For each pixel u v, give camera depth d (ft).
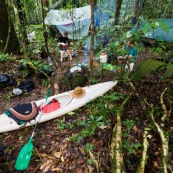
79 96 11.94
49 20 22.66
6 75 14.33
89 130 9.45
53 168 7.98
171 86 12.89
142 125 9.67
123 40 11.93
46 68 15.30
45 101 11.39
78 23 22.62
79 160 8.22
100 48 17.63
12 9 21.29
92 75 13.50
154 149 8.42
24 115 10.29
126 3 24.97
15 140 9.46
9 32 18.81
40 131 9.86
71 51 21.03
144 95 12.03
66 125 10.07
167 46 18.28
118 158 7.50
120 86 13.09
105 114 10.39
